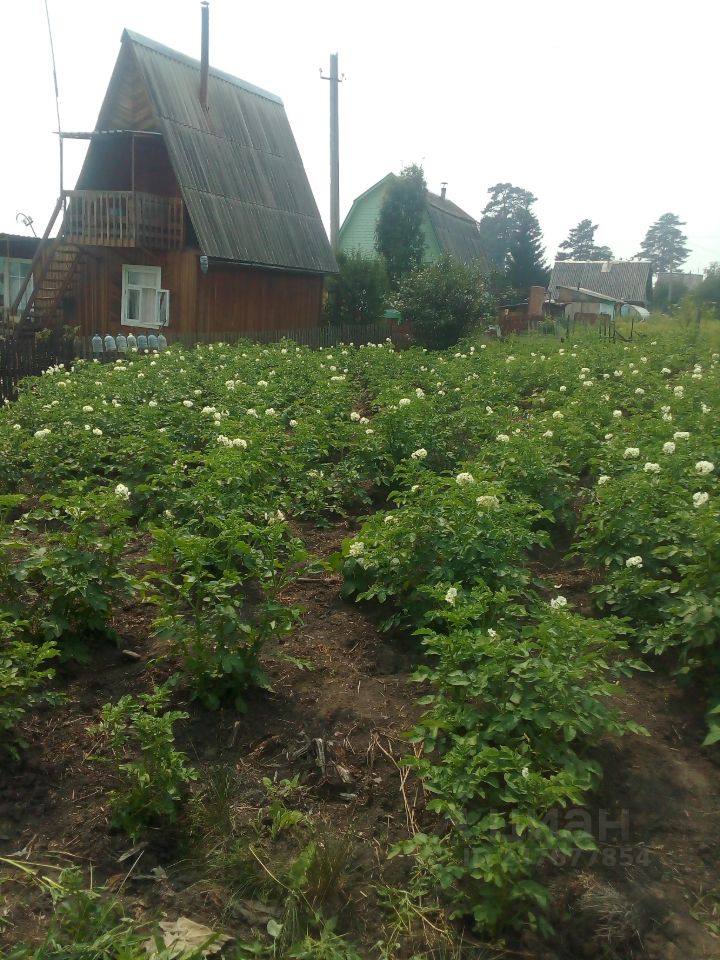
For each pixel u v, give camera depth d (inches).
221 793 159.8
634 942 138.4
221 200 962.7
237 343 861.2
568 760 155.6
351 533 300.2
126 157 959.6
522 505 227.8
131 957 117.5
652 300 2586.1
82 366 583.2
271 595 195.6
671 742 186.2
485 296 1183.6
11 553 238.5
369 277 1261.1
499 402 476.1
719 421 376.2
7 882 141.3
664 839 158.9
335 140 1291.8
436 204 1808.6
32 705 175.0
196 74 1040.2
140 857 149.1
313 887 142.3
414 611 216.7
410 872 148.5
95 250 950.4
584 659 168.6
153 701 163.3
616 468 291.0
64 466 318.3
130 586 200.8
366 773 172.6
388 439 345.7
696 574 205.0
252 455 293.4
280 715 187.0
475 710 160.4
